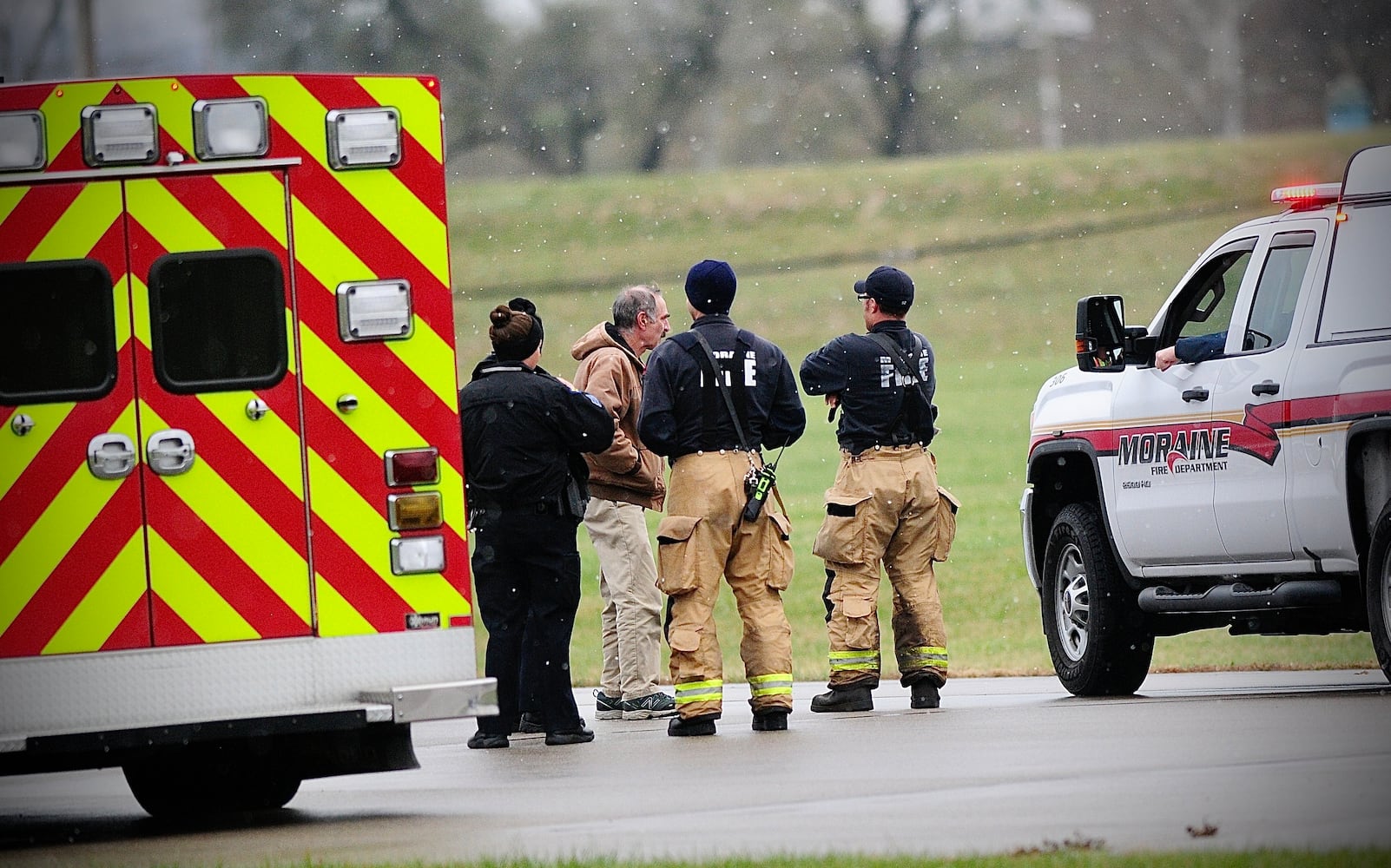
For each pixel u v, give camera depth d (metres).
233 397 31.73
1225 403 41.38
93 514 31.34
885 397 43.94
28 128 31.34
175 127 31.67
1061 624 46.75
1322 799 28.05
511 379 40.19
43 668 31.05
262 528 31.72
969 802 29.31
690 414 40.97
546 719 40.97
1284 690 44.81
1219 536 41.72
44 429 31.30
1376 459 38.66
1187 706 40.41
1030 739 36.25
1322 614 43.00
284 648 31.64
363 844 28.97
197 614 31.53
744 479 40.81
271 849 29.00
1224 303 45.03
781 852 25.64
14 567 31.19
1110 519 44.41
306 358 31.92
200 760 34.47
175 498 31.55
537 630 40.84
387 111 32.25
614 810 30.81
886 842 26.33
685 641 40.66
